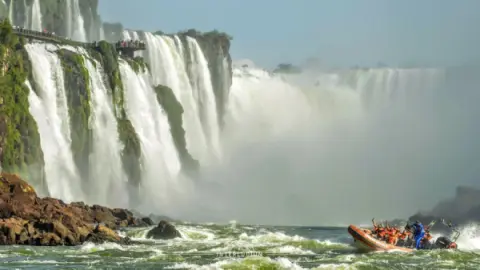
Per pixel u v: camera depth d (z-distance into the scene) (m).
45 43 103.88
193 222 103.44
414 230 61.44
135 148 110.25
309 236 79.38
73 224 60.94
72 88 103.31
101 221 77.38
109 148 106.75
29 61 98.75
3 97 90.94
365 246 59.06
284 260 47.19
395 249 58.91
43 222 59.22
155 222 94.38
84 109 103.69
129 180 108.31
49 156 97.12
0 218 61.81
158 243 62.62
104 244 58.78
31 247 56.09
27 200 66.88
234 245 61.41
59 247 56.69
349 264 48.50
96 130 106.06
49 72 101.38
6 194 65.88
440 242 61.34
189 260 51.06
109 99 110.50
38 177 91.88
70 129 101.50
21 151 90.81
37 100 98.25
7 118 89.94
